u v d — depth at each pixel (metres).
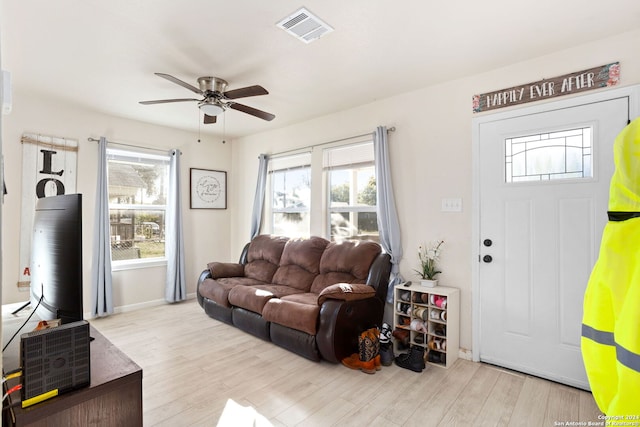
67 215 1.38
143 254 4.52
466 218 2.94
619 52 2.30
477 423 1.99
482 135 2.88
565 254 2.48
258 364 2.77
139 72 2.92
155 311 4.26
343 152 3.97
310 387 2.40
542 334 2.56
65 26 2.22
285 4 2.00
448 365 2.73
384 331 2.83
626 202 0.94
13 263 3.40
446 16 2.11
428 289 2.89
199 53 2.59
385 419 2.03
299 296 3.24
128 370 1.27
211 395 2.29
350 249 3.42
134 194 4.45
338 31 2.28
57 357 1.10
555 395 2.30
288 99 3.57
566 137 2.50
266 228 4.96
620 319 0.88
